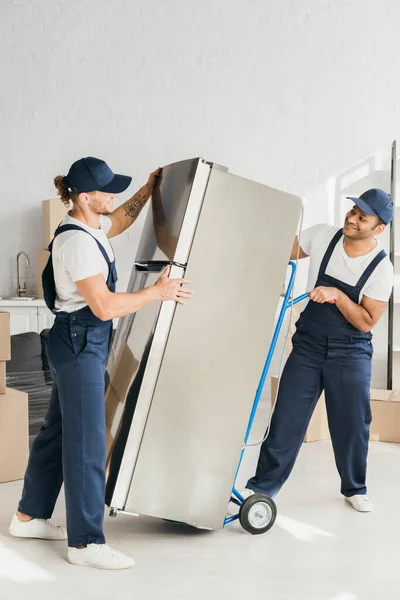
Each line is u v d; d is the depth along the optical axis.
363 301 3.22
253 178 5.93
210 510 2.93
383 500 3.49
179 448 2.86
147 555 2.82
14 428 3.64
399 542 2.98
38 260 5.87
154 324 2.79
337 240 3.29
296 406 3.21
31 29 5.91
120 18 5.88
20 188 6.04
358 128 5.89
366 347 3.28
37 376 4.73
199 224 2.79
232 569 2.70
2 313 3.62
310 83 5.87
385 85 5.86
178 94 5.89
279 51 5.85
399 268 5.80
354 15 5.82
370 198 3.14
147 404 2.79
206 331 2.85
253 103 5.89
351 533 3.07
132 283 3.08
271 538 3.01
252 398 2.94
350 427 3.29
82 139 5.97
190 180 2.80
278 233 2.92
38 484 2.92
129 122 5.93
